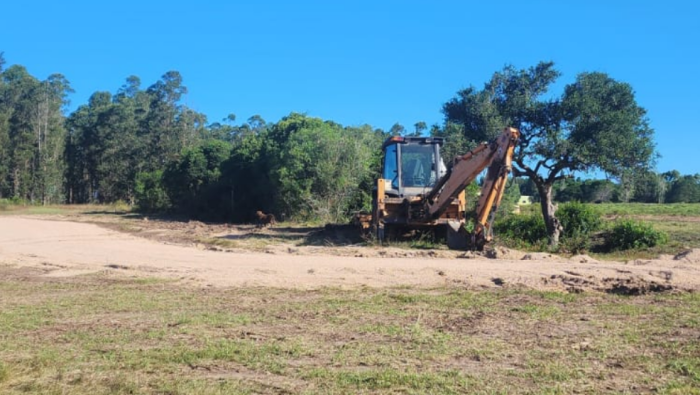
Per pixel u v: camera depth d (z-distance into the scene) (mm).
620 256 16969
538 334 7004
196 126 87812
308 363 6031
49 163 83062
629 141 20500
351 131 38250
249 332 7430
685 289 9508
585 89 21562
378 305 8945
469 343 6668
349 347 6586
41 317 8664
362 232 21109
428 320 7895
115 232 28078
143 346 6859
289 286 10914
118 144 81750
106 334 7492
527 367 5715
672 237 20188
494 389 5062
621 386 5117
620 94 21391
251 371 5801
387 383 5270
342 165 34562
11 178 81375
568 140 20812
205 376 5664
